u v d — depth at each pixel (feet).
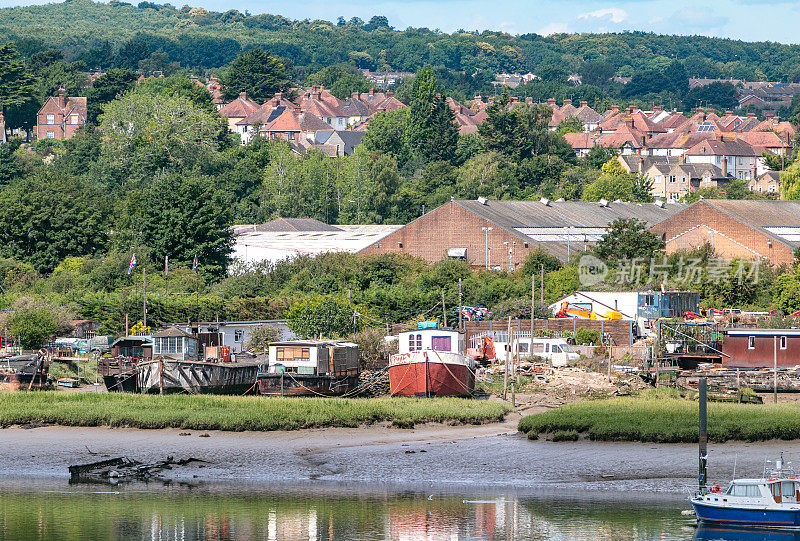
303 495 519.60
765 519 460.96
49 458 594.24
